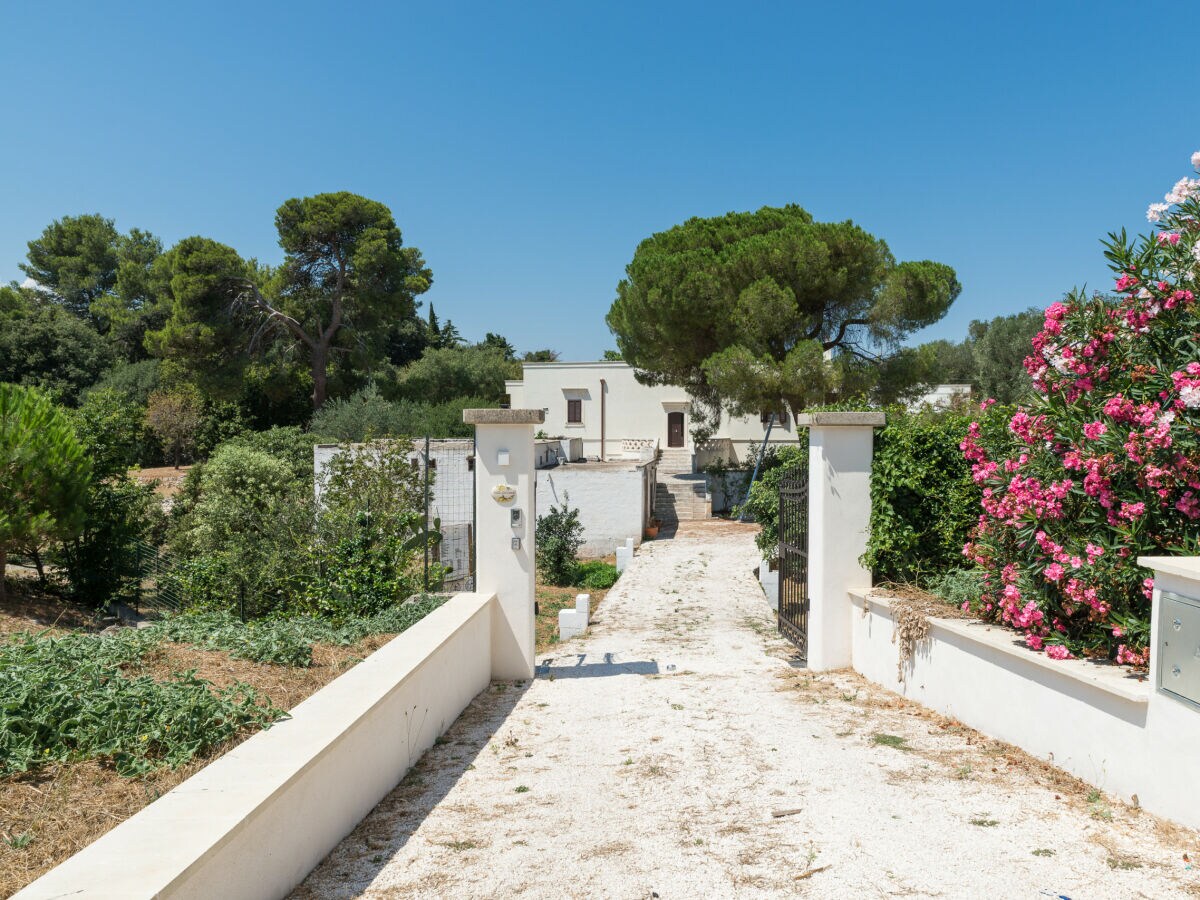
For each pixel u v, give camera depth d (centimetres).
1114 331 491
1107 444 463
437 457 2052
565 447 3369
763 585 1359
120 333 4753
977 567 626
